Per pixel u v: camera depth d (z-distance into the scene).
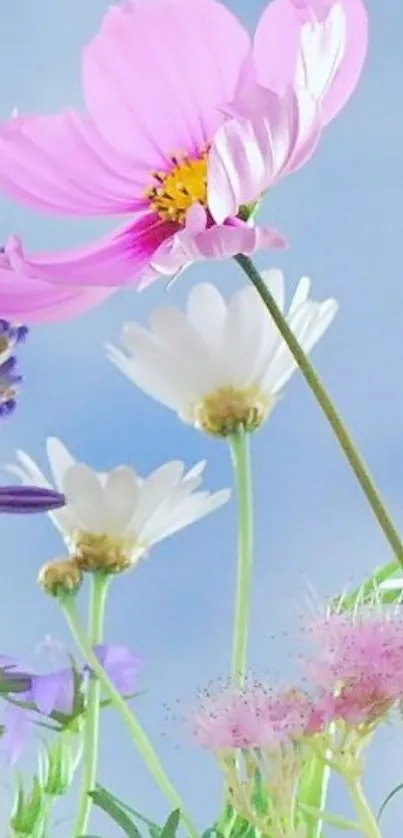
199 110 0.48
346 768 0.45
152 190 0.48
